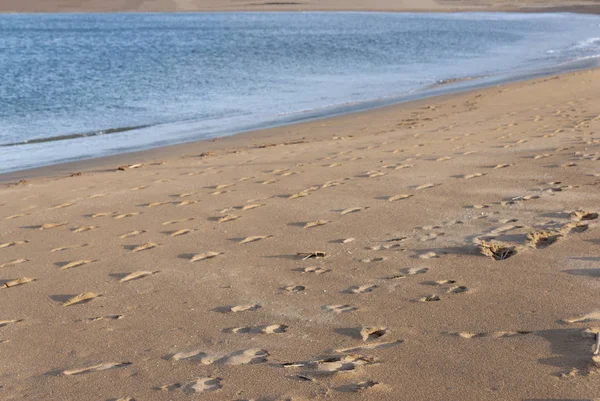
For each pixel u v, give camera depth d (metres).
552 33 47.84
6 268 5.29
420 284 4.34
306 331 3.79
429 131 11.30
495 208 5.95
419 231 5.46
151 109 17.83
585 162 7.48
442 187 6.89
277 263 4.96
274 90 21.05
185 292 4.51
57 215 6.86
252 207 6.68
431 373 3.20
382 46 39.03
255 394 3.13
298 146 10.70
